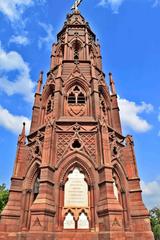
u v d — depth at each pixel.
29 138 26.42
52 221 17.66
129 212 20.88
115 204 17.81
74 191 20.17
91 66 29.75
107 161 20.52
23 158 23.66
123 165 23.75
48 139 21.67
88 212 19.09
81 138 22.94
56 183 20.00
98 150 21.92
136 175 23.25
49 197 18.45
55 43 37.62
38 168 22.09
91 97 26.84
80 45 34.88
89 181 20.41
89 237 17.69
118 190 22.05
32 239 15.66
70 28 37.16
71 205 19.45
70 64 30.95
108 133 24.14
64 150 22.02
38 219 16.58
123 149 25.39
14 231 19.11
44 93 29.62
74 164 21.41
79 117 25.09
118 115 29.59
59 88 26.72
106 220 17.16
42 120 27.91
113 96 31.50
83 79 28.52
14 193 21.22
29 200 21.00
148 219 20.22
